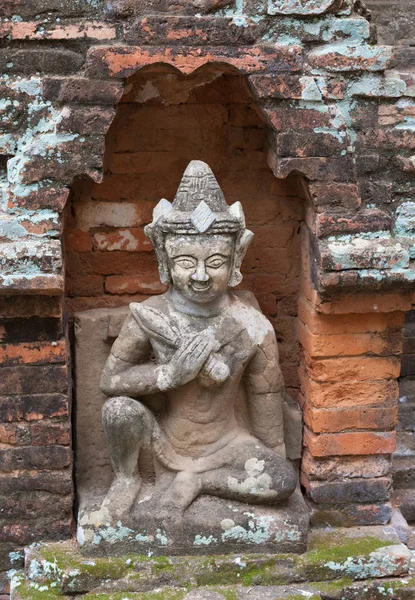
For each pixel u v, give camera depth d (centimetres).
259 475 384
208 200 369
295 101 365
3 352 374
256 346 387
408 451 468
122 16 354
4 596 393
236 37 358
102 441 417
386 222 374
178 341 375
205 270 368
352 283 371
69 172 359
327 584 381
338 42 365
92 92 356
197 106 408
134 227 418
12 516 390
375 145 374
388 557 385
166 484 390
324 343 393
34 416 381
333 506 410
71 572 372
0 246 354
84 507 389
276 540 382
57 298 368
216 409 390
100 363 412
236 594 371
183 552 381
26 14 352
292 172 390
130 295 425
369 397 401
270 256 424
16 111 357
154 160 413
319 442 402
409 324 522
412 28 495
